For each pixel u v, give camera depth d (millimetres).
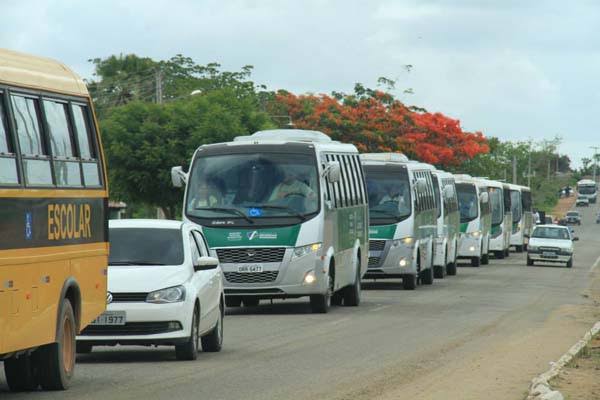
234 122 105188
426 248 76938
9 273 24766
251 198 52750
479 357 36156
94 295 30484
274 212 52438
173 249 36344
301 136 57531
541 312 56000
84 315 29688
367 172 71688
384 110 140875
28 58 27859
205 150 54219
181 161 103938
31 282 26031
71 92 29562
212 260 36438
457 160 151500
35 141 26891
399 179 71625
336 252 55219
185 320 34406
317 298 53281
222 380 30312
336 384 29578
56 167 27969
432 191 81312
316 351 37594
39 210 26641
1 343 24406
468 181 110125
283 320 49656
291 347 38844
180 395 27516
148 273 34781
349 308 57281
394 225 70625
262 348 38562
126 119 105188
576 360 35375
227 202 52750
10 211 24953
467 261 123062
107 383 29734
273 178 53094
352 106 140750
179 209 111000
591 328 47312
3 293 24438
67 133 29031
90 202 30219
